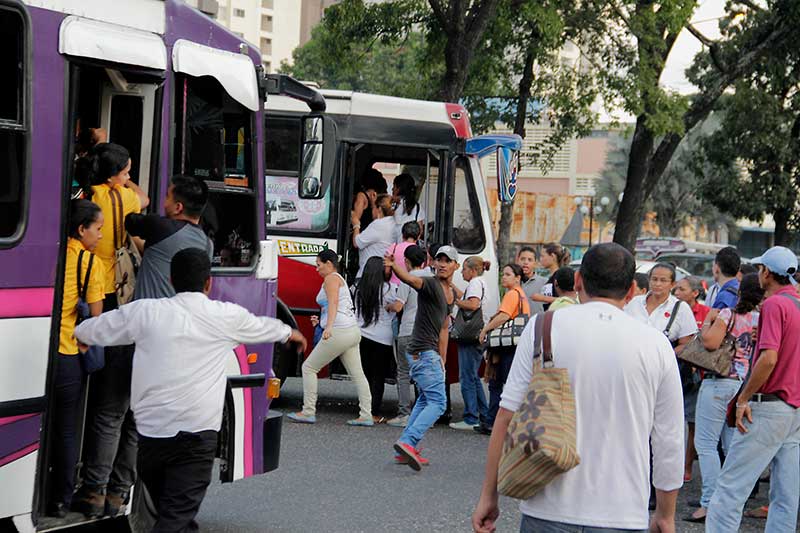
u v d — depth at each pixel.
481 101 27.78
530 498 4.10
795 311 6.70
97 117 6.43
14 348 5.27
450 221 12.84
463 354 11.86
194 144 6.64
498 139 12.88
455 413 13.23
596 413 4.09
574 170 81.62
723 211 39.12
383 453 10.33
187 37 6.50
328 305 11.30
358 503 8.36
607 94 26.50
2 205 5.23
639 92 25.95
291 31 112.88
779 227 38.66
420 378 9.59
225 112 6.93
